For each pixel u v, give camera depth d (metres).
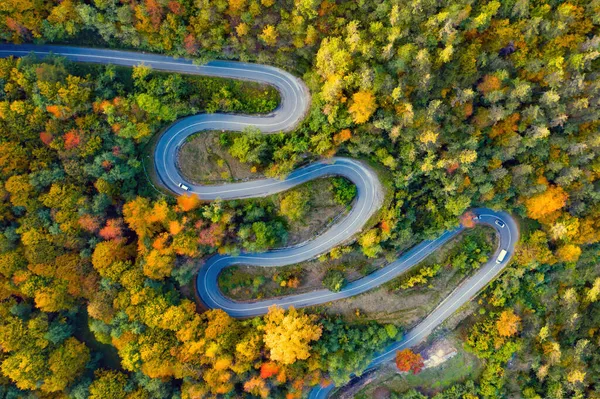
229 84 70.31
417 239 78.62
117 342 70.50
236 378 72.56
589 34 62.56
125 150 67.12
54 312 72.00
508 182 70.75
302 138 69.62
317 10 61.28
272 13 62.56
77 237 68.19
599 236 73.50
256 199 73.62
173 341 71.69
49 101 62.53
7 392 69.81
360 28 62.72
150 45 67.38
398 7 58.62
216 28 63.66
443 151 68.94
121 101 65.44
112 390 71.94
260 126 71.69
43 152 66.00
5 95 62.59
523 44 62.91
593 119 65.00
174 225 68.31
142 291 69.38
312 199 73.94
